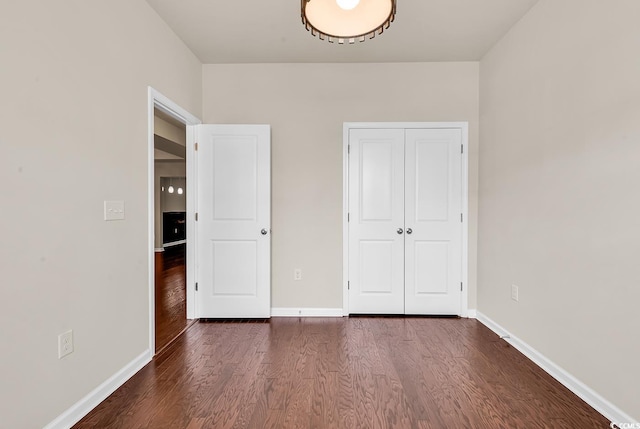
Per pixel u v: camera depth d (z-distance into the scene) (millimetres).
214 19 2594
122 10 2104
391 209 3355
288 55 3184
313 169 3348
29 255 1476
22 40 1441
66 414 1655
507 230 2750
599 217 1812
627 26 1637
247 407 1815
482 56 3195
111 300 2004
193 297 3270
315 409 1795
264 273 3258
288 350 2547
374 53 3143
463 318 3314
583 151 1924
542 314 2291
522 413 1768
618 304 1693
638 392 1586
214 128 3238
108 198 1977
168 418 1728
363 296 3377
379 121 3334
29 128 1474
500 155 2867
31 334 1483
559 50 2123
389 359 2395
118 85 2066
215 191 3248
